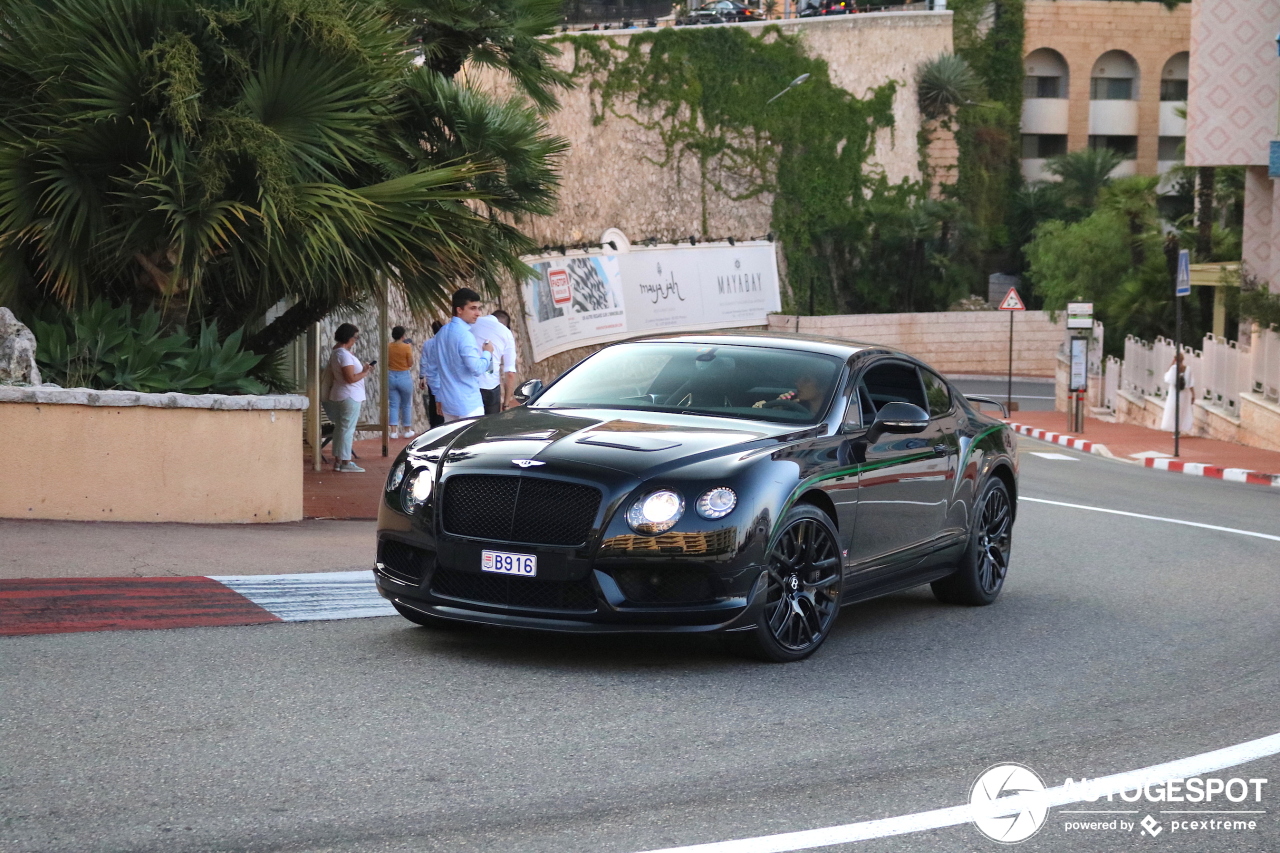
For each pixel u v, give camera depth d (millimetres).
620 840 3865
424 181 10984
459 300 11766
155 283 11117
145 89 10125
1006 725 5406
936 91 59812
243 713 5020
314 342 14766
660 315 46500
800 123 55781
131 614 6613
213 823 3852
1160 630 7734
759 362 7289
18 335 9453
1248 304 24891
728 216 53344
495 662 6094
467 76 13930
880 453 7078
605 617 5781
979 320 55531
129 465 9500
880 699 5750
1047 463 21812
